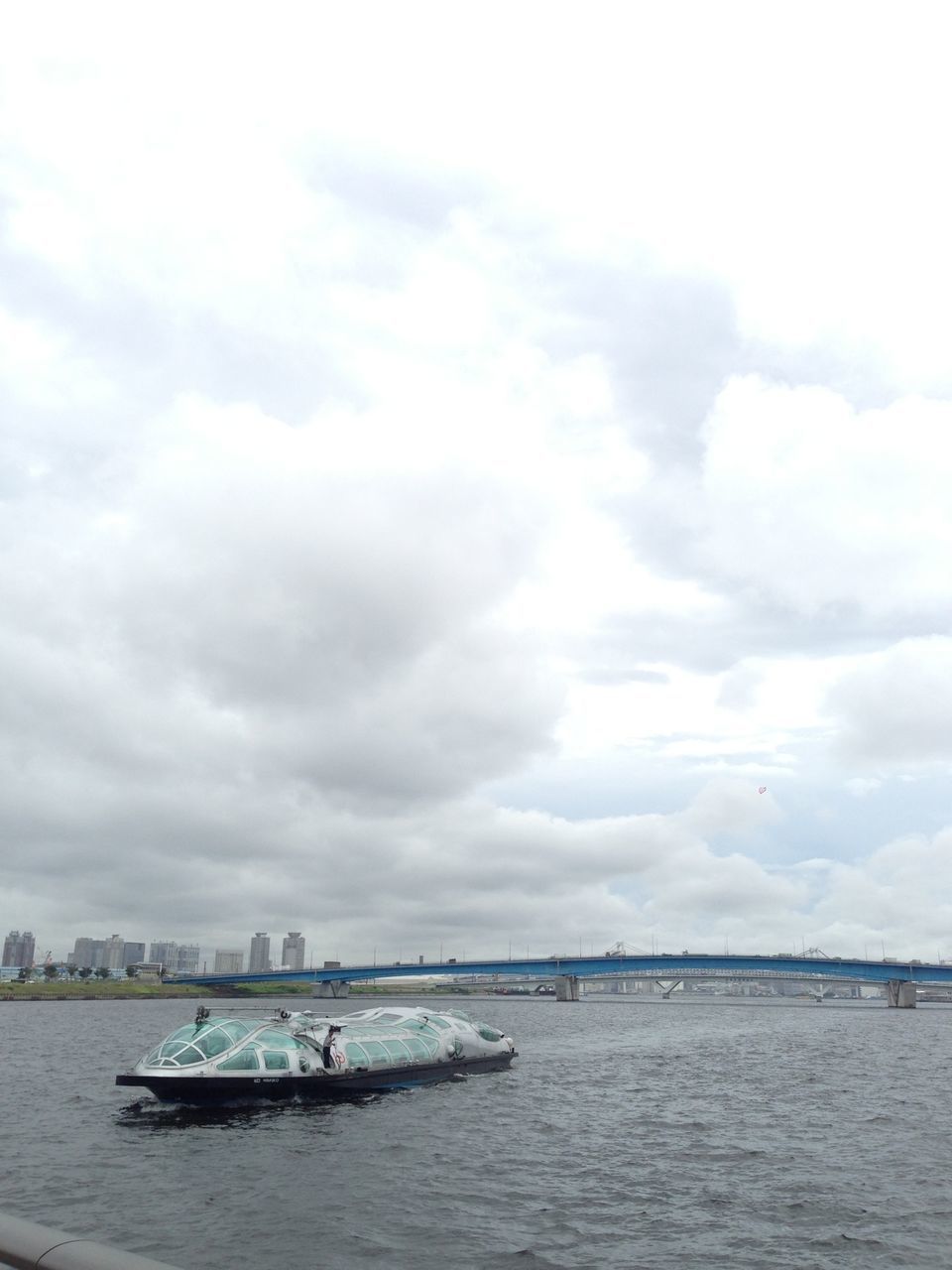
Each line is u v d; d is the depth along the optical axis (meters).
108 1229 29.00
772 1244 28.09
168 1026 151.75
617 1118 51.50
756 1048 109.69
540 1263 26.05
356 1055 59.53
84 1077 72.12
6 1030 137.12
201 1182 35.12
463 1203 32.53
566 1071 78.19
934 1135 47.16
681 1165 39.25
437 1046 69.12
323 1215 30.59
